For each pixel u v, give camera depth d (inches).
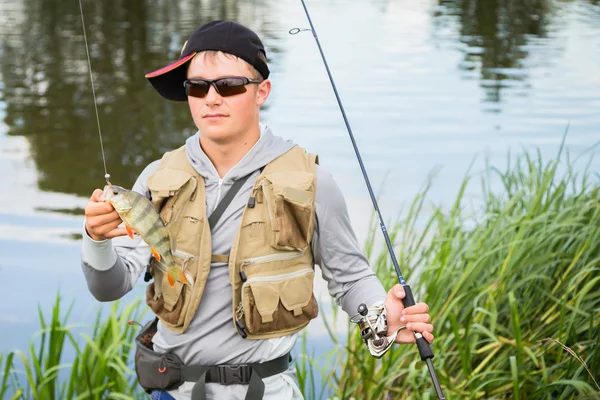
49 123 531.2
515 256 259.1
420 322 136.9
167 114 556.7
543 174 324.8
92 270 136.9
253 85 142.3
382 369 236.7
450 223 290.5
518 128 530.3
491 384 231.3
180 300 139.5
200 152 144.6
